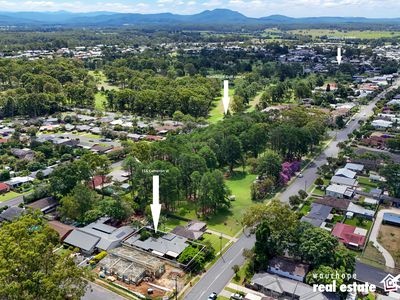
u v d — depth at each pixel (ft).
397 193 383.45
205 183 347.77
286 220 279.90
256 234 276.62
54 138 567.59
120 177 431.02
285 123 546.26
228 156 457.68
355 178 431.02
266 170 419.13
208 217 353.92
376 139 549.95
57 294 186.70
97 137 600.80
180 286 258.37
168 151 411.75
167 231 326.44
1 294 177.68
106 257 285.02
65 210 333.83
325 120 613.93
